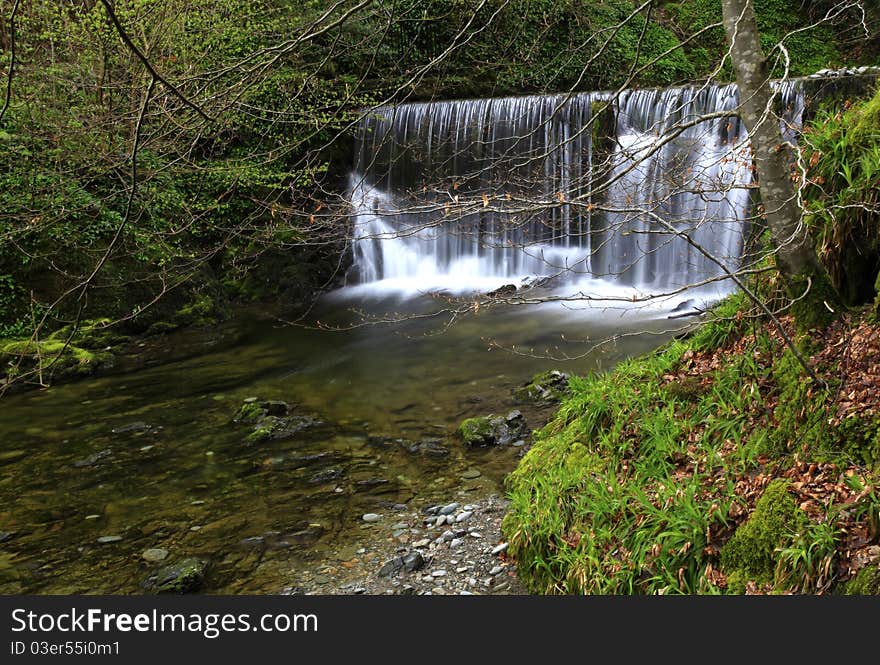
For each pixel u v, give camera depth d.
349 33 11.35
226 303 13.88
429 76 15.52
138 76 8.62
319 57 13.23
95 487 6.46
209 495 6.16
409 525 5.40
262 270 14.70
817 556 3.29
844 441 3.75
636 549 3.93
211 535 5.45
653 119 12.89
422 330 11.80
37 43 11.03
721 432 4.52
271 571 4.88
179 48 10.90
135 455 7.18
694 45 19.34
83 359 10.38
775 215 4.25
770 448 4.15
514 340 10.64
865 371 3.93
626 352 9.38
